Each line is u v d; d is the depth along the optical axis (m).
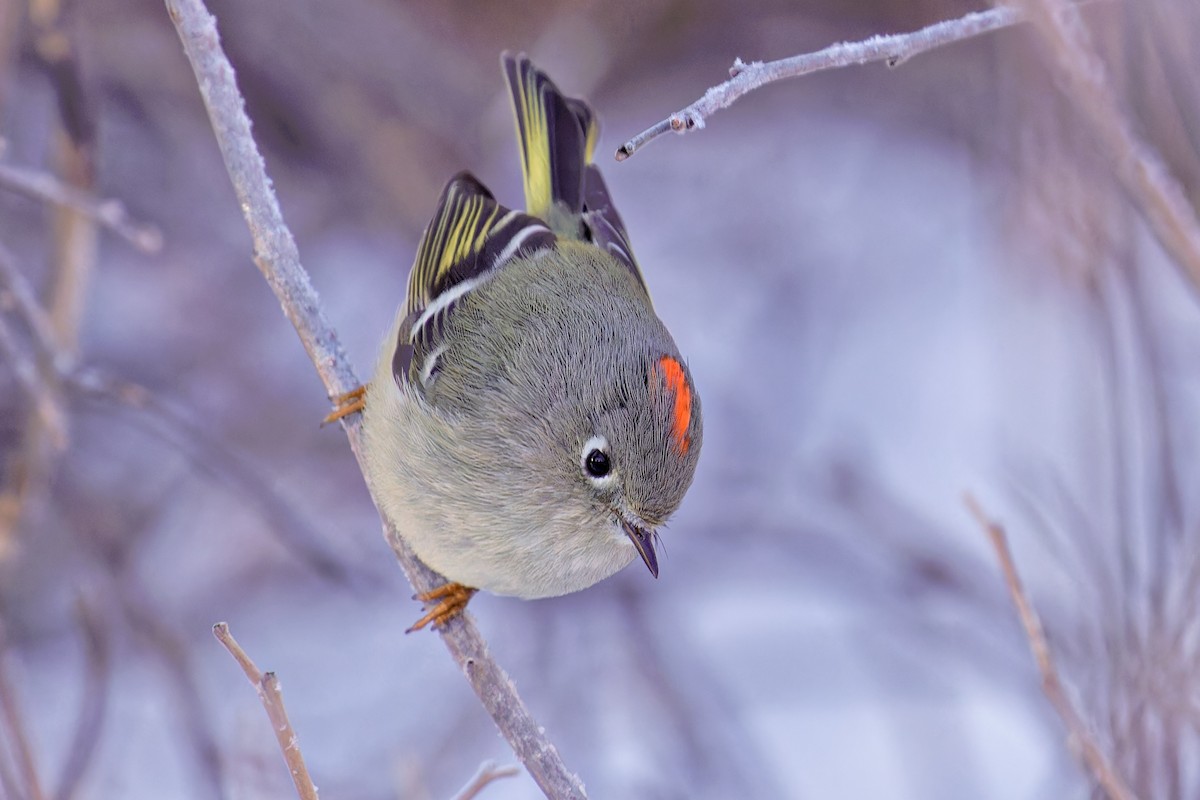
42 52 9.39
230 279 13.60
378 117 13.33
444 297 7.45
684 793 10.66
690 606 12.39
